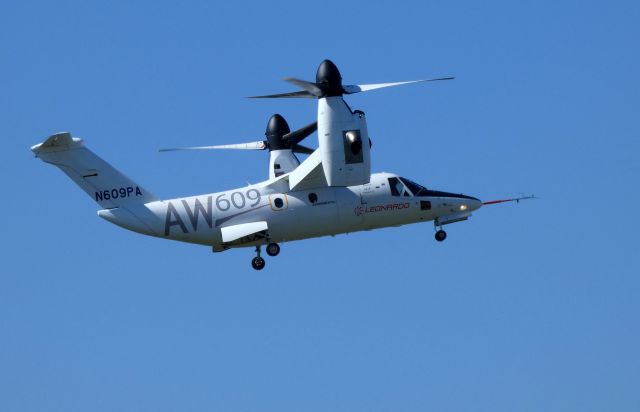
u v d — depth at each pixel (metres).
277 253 189.38
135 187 186.62
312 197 187.62
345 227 189.88
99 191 185.62
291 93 181.00
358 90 177.38
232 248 189.38
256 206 186.25
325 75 172.75
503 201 196.75
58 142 183.38
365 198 189.75
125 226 185.75
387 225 192.62
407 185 192.62
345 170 173.50
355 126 173.38
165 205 186.00
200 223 185.88
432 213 193.75
